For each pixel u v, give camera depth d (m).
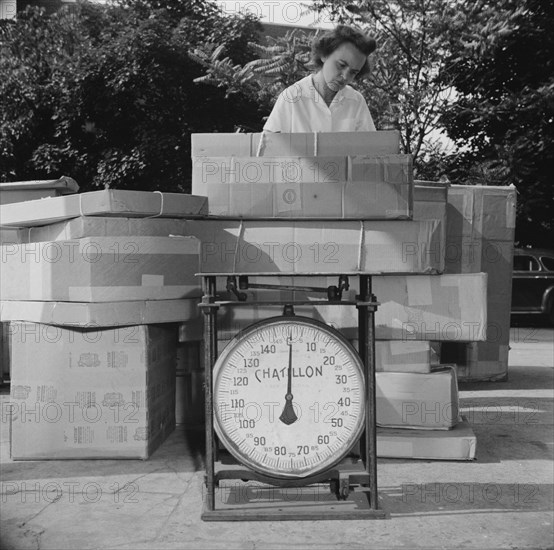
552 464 3.44
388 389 3.53
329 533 2.55
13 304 3.53
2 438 4.05
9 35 15.20
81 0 16.06
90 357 3.47
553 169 13.55
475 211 5.62
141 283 3.34
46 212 3.39
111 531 2.57
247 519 2.67
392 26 11.52
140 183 15.44
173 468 3.36
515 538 2.51
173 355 4.02
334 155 3.17
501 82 14.04
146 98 15.00
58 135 15.09
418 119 11.65
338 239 3.14
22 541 2.48
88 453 3.49
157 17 15.67
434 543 2.46
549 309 11.36
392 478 3.19
